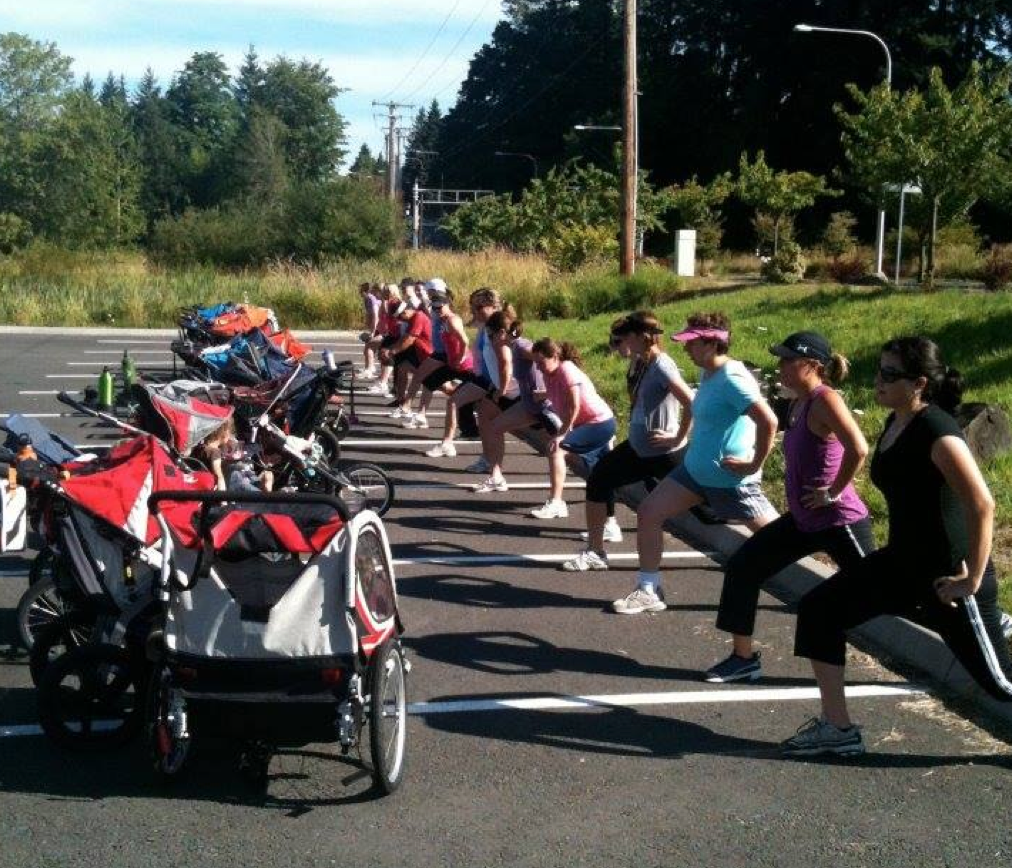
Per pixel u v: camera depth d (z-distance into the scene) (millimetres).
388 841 4590
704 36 77875
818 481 5883
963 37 63062
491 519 10117
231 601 4801
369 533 4992
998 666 4949
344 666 4746
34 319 29891
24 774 5145
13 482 5531
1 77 91125
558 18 96938
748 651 6367
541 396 10148
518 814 4828
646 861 4453
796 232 60719
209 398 9938
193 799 4930
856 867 4414
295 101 123750
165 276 35188
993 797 4973
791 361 5820
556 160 88000
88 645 5293
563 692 6195
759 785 5098
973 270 33562
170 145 116500
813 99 66125
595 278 29969
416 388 14969
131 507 5582
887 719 5805
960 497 4742
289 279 33375
